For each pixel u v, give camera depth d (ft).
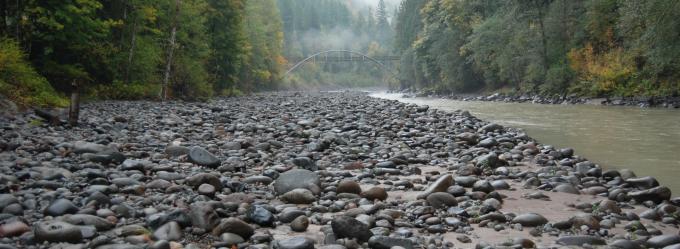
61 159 25.07
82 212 15.81
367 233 14.64
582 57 128.88
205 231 14.87
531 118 68.08
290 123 52.44
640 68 107.65
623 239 14.82
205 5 129.18
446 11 207.00
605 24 127.03
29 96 53.62
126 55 87.20
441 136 42.86
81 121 43.55
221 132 42.60
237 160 28.58
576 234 15.85
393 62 402.31
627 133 46.85
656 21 88.99
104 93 81.15
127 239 13.64
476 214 18.06
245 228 14.80
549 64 142.31
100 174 21.62
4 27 64.75
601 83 107.65
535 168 29.04
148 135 38.42
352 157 31.37
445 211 18.58
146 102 82.64
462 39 198.59
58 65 70.85
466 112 67.92
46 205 16.83
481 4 196.03
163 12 101.91
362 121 55.31
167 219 15.06
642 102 90.79
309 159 27.86
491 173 26.89
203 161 26.81
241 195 19.52
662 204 19.03
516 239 14.82
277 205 18.98
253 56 200.03
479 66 181.27
